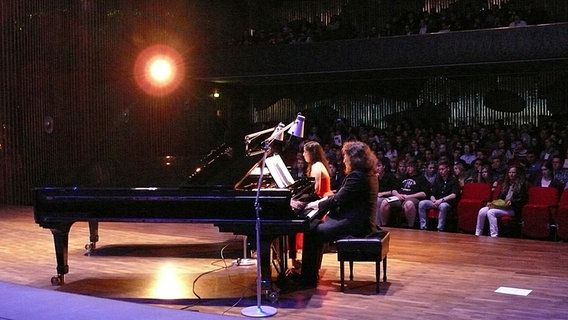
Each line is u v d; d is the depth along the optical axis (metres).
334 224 5.70
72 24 13.42
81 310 4.60
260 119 18.84
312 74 14.91
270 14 19.28
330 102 17.91
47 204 5.60
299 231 5.15
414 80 16.75
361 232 5.70
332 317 4.79
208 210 5.28
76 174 6.22
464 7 16.62
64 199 5.49
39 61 12.75
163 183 5.66
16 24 12.34
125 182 5.75
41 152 12.73
